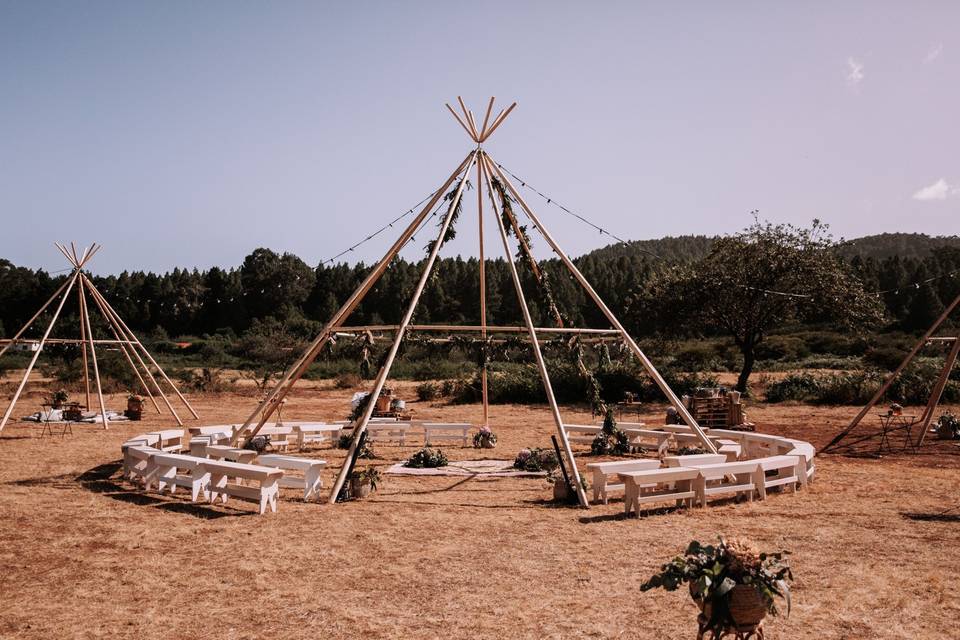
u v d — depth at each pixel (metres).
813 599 6.64
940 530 9.20
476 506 11.06
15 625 6.20
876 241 176.38
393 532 9.36
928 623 6.07
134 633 6.01
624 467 11.38
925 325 52.59
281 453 16.81
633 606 6.51
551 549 8.46
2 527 9.64
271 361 52.38
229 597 6.88
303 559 8.12
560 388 29.80
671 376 29.94
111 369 35.94
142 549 8.57
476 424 22.44
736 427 19.34
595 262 102.19
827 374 32.03
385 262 14.45
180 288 77.75
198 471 11.36
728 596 4.73
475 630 6.00
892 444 17.62
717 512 10.44
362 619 6.28
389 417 21.11
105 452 16.44
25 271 78.00
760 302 28.14
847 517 10.00
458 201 14.24
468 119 14.61
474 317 71.31
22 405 27.45
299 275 83.12
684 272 30.81
